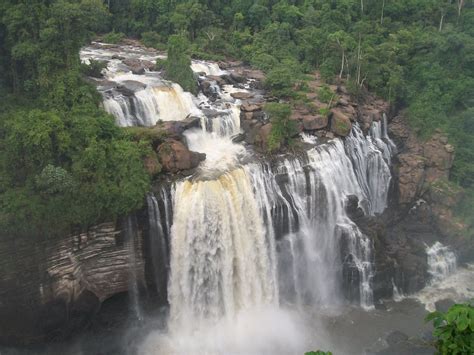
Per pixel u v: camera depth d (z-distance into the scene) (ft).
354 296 147.54
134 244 123.75
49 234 110.93
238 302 136.26
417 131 193.88
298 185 147.74
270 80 181.88
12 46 131.64
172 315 130.82
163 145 132.87
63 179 113.19
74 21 134.51
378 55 209.46
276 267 142.31
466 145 189.37
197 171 135.44
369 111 188.44
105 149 122.52
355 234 149.38
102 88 150.92
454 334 46.73
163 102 156.35
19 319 112.47
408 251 159.63
